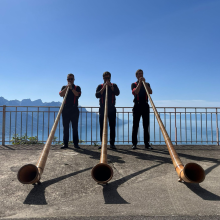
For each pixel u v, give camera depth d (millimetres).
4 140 5859
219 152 4582
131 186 2332
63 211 1733
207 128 6207
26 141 6262
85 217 1622
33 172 2223
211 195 2051
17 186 2336
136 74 4969
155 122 6145
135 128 4988
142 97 4930
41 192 2164
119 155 4102
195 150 4875
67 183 2436
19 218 1612
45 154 2441
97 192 2162
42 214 1682
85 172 2875
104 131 3051
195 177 2064
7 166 3221
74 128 4977
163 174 2781
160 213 1678
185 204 1846
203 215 1642
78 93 4957
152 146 5402
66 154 4152
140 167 3152
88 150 4668
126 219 1587
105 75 4785
